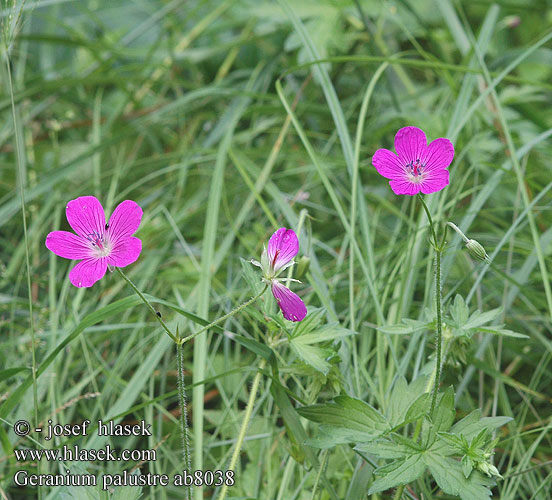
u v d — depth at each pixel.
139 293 0.95
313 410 1.00
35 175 1.55
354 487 1.01
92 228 0.95
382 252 1.21
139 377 1.10
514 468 1.08
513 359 1.17
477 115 1.40
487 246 1.24
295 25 1.21
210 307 1.22
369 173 1.46
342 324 1.16
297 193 1.38
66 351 1.16
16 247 1.41
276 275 0.97
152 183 1.57
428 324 1.01
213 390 1.16
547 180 1.35
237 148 1.51
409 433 1.05
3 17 1.05
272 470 1.09
